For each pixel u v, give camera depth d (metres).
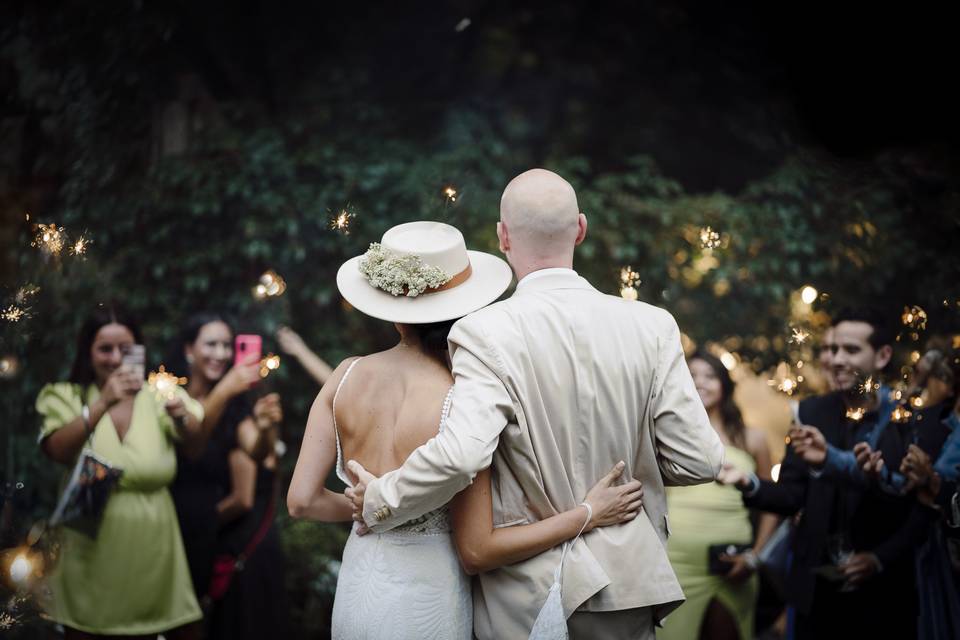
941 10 5.50
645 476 2.46
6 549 3.75
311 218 6.54
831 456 3.27
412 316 2.48
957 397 3.29
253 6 7.50
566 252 2.49
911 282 5.61
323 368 4.67
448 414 2.42
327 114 7.39
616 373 2.39
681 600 2.43
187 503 4.01
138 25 6.88
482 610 2.49
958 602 3.12
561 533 2.36
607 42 8.51
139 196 6.48
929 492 3.14
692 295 6.76
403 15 8.16
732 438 4.39
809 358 6.16
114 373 3.73
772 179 6.75
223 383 3.98
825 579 3.43
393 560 2.45
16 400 4.39
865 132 6.28
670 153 8.41
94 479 3.69
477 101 8.16
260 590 4.14
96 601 3.70
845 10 6.00
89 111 6.70
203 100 7.25
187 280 6.31
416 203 6.81
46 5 6.77
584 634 2.40
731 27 7.85
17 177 6.58
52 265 4.91
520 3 8.55
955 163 5.62
